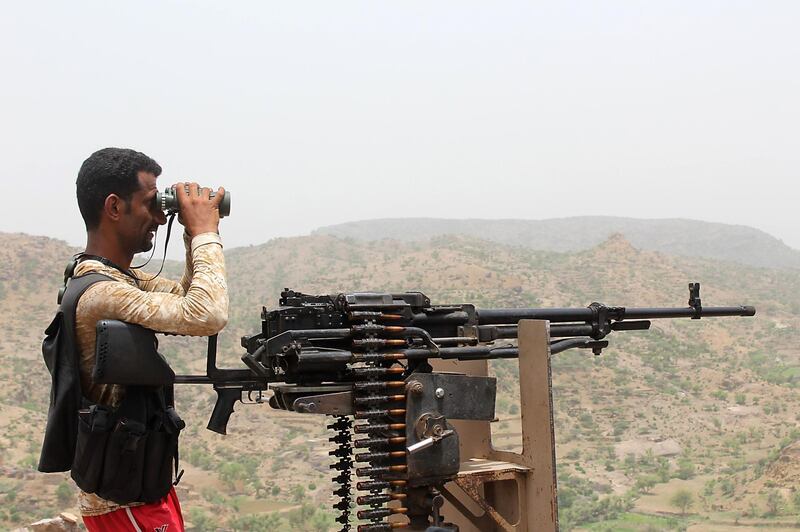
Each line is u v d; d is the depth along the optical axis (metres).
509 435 71.81
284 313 3.91
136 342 2.96
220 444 121.88
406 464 3.92
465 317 4.44
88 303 3.00
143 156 3.31
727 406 168.75
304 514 90.50
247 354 3.72
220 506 95.06
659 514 109.56
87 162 3.24
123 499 3.03
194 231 3.24
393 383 3.94
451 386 4.09
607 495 120.38
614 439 148.88
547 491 4.20
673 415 160.38
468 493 4.24
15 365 138.38
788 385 180.38
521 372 4.36
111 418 2.95
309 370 3.91
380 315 4.03
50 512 74.50
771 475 118.75
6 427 109.50
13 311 167.75
